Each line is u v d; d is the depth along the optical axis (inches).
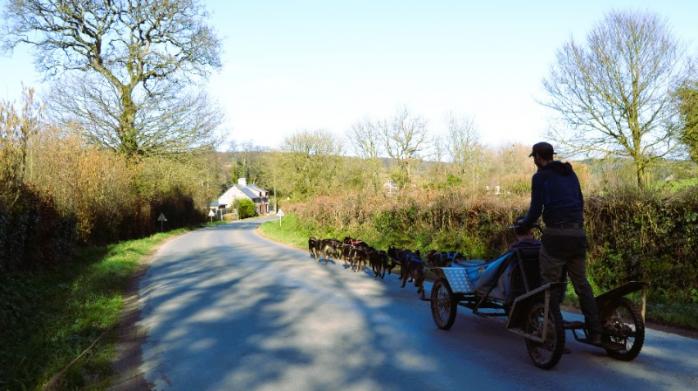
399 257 416.2
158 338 266.7
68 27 1157.1
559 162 205.0
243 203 3508.9
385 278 460.1
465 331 261.3
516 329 210.1
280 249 810.2
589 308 201.2
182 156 1333.7
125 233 1115.9
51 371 204.7
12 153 450.0
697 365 197.6
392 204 756.0
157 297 392.2
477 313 247.4
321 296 367.2
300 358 220.5
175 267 598.9
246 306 338.6
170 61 1218.6
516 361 208.7
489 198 569.3
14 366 209.6
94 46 1181.7
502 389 177.2
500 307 248.5
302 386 186.4
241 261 625.0
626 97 743.7
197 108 1306.6
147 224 1301.7
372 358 217.6
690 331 252.5
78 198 745.6
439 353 222.4
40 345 242.2
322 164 1988.2
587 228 392.8
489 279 235.8
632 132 746.8
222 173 4281.5
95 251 757.9
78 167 780.0
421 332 259.6
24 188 470.3
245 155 4542.3
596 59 761.6
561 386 178.2
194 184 1991.9
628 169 732.7
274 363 214.7
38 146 642.8
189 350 240.7
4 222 397.4
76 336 261.7
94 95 1178.0
